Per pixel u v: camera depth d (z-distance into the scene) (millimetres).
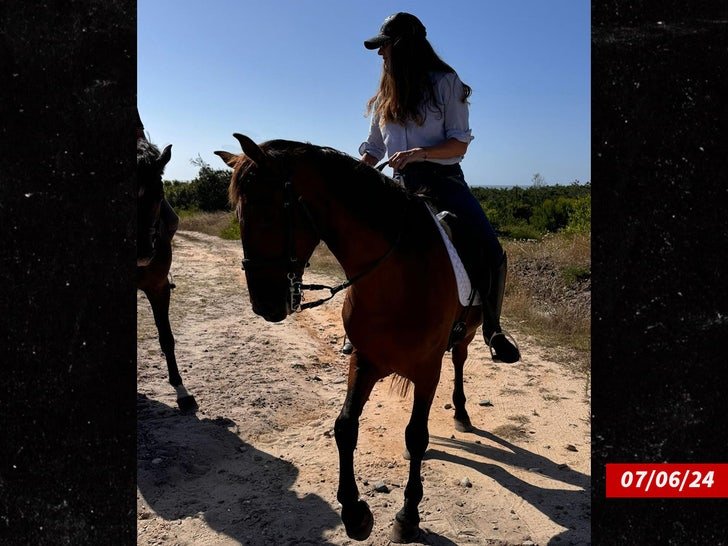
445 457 3555
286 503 3014
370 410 4328
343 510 2502
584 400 4512
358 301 2500
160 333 4262
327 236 2408
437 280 2518
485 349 5848
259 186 2219
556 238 11789
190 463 3391
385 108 2861
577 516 2938
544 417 4195
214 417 4031
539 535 2771
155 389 4543
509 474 3348
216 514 2908
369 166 2498
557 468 3439
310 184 2324
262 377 4898
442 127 2885
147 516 2879
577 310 7035
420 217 2605
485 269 2906
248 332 6391
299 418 4141
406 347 2484
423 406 2676
